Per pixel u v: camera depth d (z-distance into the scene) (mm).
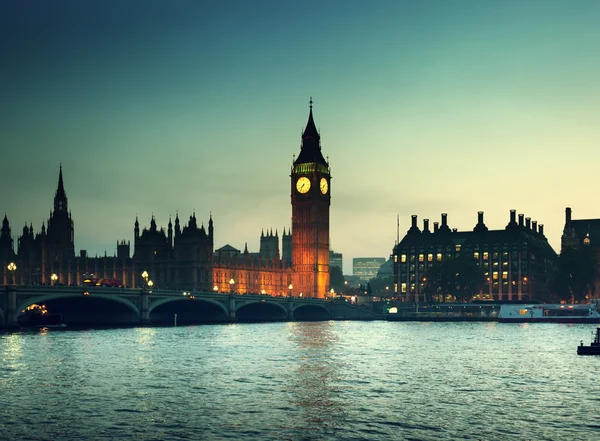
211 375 98188
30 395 81812
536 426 68812
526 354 129500
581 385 91438
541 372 103562
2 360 111000
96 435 64812
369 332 197750
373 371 104125
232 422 69750
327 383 92312
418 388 88750
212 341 151875
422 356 125625
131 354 121812
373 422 70125
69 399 79688
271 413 73625
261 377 96812
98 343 141125
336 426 68562
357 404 78312
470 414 73625
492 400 81000
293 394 83875
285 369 105312
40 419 70312
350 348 140875
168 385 89312
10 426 67625
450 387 89625
